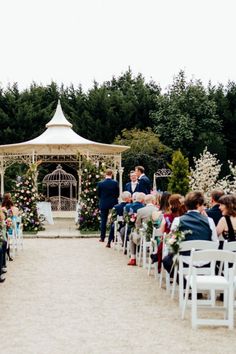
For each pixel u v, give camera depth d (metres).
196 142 37.34
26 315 7.73
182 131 36.81
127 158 33.94
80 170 20.72
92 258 13.45
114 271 11.56
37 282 10.29
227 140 38.62
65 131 22.98
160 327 7.09
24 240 17.48
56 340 6.48
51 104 37.53
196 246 7.93
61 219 25.88
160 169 33.81
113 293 9.30
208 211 9.83
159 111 37.91
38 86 39.69
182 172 25.78
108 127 37.06
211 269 8.03
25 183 19.56
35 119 36.16
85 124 37.25
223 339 6.54
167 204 11.32
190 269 7.33
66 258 13.45
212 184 26.86
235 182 26.52
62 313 7.85
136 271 11.59
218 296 8.86
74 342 6.39
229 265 8.34
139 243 12.26
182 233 8.03
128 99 39.25
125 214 13.52
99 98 38.03
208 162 27.62
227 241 8.45
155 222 11.33
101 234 17.02
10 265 12.34
